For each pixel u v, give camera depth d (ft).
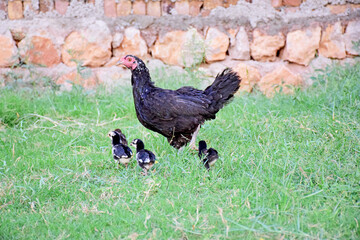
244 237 15.94
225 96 23.94
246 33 34.42
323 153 22.12
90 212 17.94
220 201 18.42
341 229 16.06
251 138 25.13
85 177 21.29
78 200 19.07
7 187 19.93
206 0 34.40
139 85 23.65
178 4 34.50
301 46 34.09
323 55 34.68
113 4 34.37
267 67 34.32
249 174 20.45
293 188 18.71
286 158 21.44
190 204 18.19
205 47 33.68
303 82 34.19
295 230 16.02
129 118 30.30
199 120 23.36
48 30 33.81
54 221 17.33
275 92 32.91
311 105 29.55
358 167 20.70
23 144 25.86
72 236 16.40
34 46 33.73
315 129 25.49
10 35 33.42
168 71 34.63
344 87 30.32
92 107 31.35
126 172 21.38
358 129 24.29
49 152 24.20
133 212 17.75
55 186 19.99
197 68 33.09
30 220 17.47
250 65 34.32
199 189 19.56
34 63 34.06
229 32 34.42
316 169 20.42
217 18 34.42
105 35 34.22
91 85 34.45
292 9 34.32
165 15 34.78
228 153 22.67
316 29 34.04
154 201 18.61
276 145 23.71
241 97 32.35
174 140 24.26
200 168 21.48
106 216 17.56
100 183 20.66
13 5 33.68
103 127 28.43
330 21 34.14
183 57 34.01
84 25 34.04
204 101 23.22
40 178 20.92
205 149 21.54
